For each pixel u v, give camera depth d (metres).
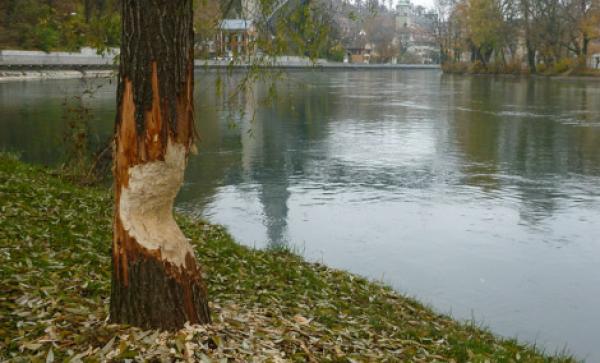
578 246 12.64
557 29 89.88
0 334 4.69
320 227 13.73
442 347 6.69
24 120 30.16
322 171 19.92
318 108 41.38
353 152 23.62
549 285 10.59
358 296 8.73
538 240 12.98
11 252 7.03
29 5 59.78
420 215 14.79
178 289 4.89
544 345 8.40
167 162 4.81
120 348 4.42
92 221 9.77
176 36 4.74
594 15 83.31
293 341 5.20
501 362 6.62
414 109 41.09
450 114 37.94
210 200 15.96
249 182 18.20
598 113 38.31
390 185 17.97
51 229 8.56
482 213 15.02
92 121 29.66
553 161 22.03
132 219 4.83
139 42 4.67
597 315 9.42
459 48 120.75
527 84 73.38
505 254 12.13
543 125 32.22
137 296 4.84
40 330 4.80
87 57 73.81
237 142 25.77
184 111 4.87
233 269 8.50
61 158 19.84
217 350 4.64
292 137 27.47
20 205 9.47
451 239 13.01
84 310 5.30
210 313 5.34
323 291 8.38
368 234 13.27
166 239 4.88
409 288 10.33
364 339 6.18
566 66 90.31
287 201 15.96
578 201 16.20
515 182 18.52
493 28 96.62
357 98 50.84
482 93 57.62
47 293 5.61
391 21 176.12
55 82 58.09
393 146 25.20
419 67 148.88
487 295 10.12
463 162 21.75
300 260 10.65
